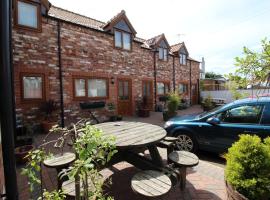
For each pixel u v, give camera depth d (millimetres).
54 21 8969
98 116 10781
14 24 7711
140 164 3453
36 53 8367
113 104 11578
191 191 3379
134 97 13328
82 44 10086
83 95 10211
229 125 4762
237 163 2393
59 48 9117
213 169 4367
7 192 1273
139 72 13789
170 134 5676
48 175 3904
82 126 1625
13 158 1292
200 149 5254
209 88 22516
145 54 14367
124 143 3084
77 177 1510
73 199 2158
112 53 11664
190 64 20078
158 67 15680
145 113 12570
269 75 2289
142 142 3141
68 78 9500
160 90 16062
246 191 2299
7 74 1246
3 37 1220
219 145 4906
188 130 5371
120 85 12398
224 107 5023
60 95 9188
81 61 10047
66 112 9375
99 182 1699
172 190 3396
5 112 1242
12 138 1282
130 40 12938
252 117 4559
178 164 3207
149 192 2312
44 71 8609
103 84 11211
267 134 4254
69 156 3291
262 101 4496
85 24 10617
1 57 1220
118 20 11781
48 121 8180
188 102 19766
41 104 8391
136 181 2578
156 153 3566
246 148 2391
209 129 5039
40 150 1619
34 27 8305
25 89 8039
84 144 1424
